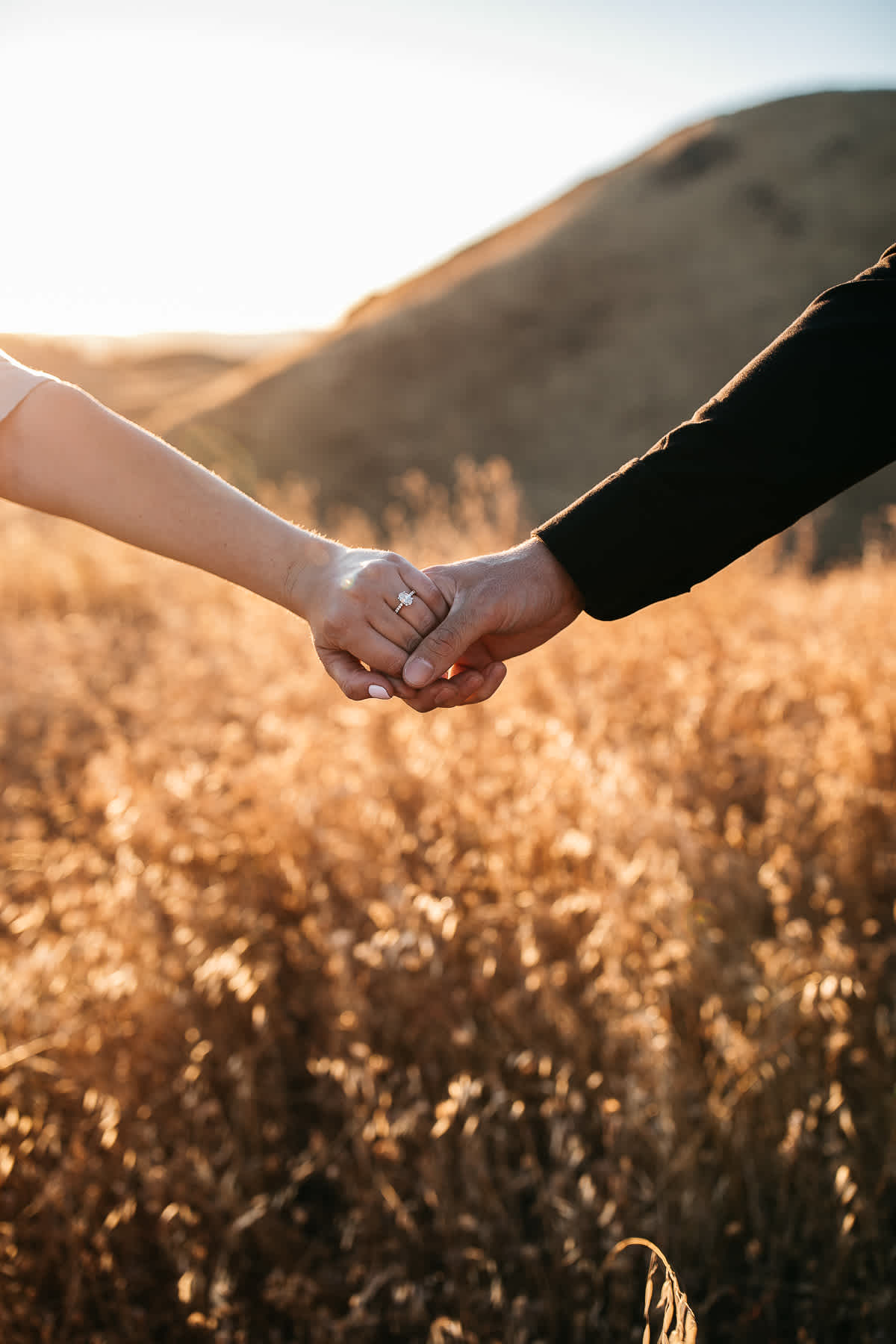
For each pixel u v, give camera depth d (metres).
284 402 23.69
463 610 1.12
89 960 1.88
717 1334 1.46
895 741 2.44
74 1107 1.68
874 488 15.93
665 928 1.83
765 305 23.66
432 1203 1.49
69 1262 1.47
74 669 3.95
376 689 1.16
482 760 2.54
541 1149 1.73
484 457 21.70
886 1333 1.34
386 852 2.14
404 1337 1.46
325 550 1.14
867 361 1.04
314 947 2.04
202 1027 1.82
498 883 1.95
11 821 2.76
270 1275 1.49
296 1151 1.77
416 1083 1.66
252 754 2.97
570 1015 1.71
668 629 3.65
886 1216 1.47
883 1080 1.58
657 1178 1.51
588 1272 1.45
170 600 4.99
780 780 2.35
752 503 1.07
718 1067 1.69
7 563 5.40
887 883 2.07
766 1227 1.51
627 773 2.26
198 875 2.23
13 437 1.08
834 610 3.68
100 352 53.56
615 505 1.10
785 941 1.77
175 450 1.13
